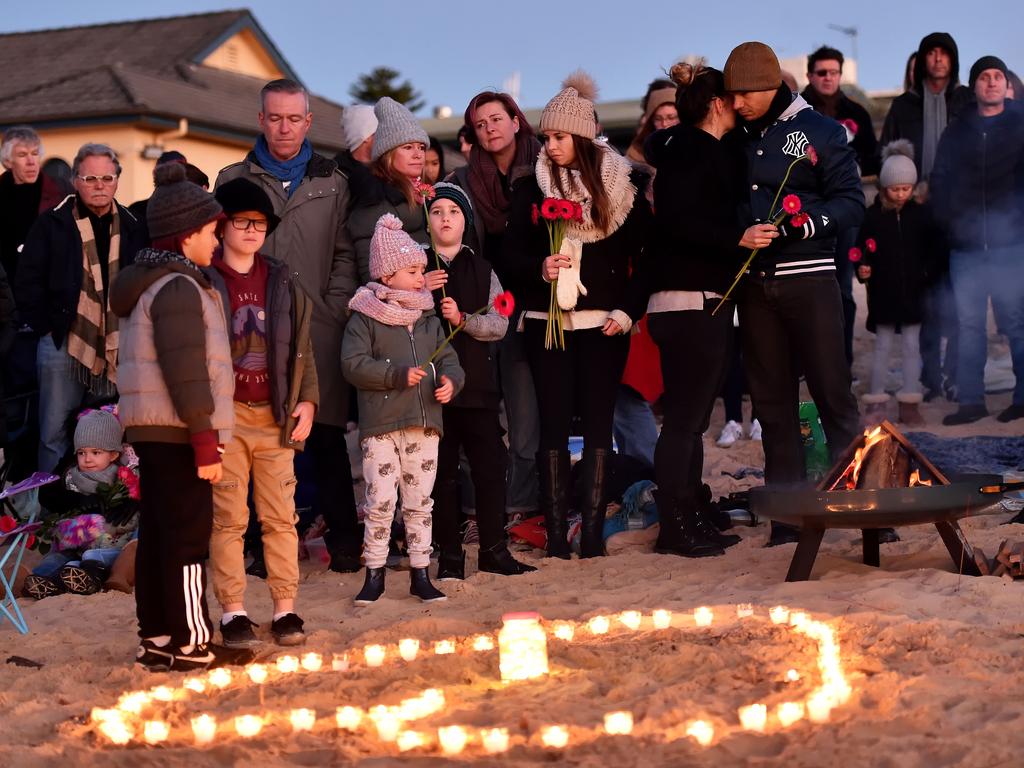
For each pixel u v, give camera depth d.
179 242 4.77
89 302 7.80
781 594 5.57
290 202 6.66
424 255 6.09
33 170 8.89
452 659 4.70
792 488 6.27
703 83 6.52
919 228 9.88
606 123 22.12
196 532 4.81
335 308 6.69
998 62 9.50
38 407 8.22
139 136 21.23
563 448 6.85
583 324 6.70
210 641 5.05
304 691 4.40
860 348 12.65
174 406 4.64
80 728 4.04
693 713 3.85
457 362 6.20
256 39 29.59
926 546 6.42
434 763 3.53
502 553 6.57
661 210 6.53
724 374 6.77
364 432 6.03
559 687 4.28
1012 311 9.62
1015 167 9.54
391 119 6.61
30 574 6.52
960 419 9.77
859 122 10.53
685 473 6.68
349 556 6.78
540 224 6.77
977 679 4.13
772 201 6.46
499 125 7.04
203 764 3.63
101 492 7.05
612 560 6.68
